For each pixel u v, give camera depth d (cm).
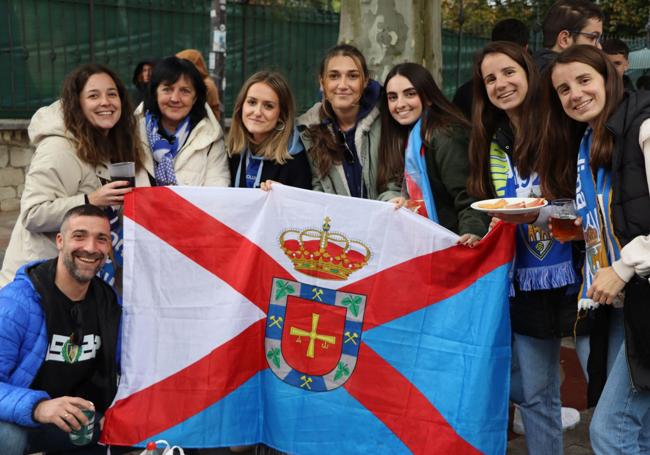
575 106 309
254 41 1188
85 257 334
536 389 365
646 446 329
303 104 1264
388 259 347
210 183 423
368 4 656
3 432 326
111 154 404
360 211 350
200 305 355
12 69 972
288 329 355
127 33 1056
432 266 342
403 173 409
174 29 1102
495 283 335
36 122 396
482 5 2045
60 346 343
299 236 354
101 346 354
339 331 351
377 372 347
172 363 354
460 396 336
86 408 324
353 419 349
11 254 396
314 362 353
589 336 341
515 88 346
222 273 356
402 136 411
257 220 358
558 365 370
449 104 394
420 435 340
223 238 356
